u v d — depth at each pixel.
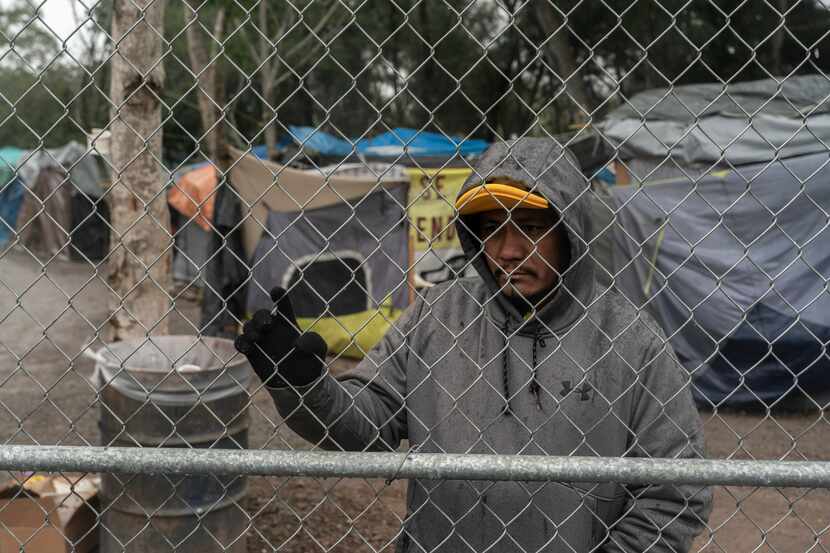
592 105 14.24
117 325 4.38
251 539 4.37
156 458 1.51
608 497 1.84
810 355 7.04
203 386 3.22
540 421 1.83
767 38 1.63
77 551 3.32
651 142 7.87
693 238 7.51
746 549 4.55
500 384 1.85
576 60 14.71
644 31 14.44
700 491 1.83
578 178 1.86
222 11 11.51
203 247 13.18
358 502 5.00
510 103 18.84
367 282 8.58
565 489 1.81
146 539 3.23
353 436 1.81
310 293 8.53
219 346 3.63
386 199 8.57
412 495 1.92
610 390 1.84
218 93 9.16
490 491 1.82
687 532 1.83
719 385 7.35
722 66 14.83
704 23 14.30
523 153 1.84
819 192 7.13
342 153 13.18
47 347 9.88
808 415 7.22
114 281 4.36
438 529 1.87
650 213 7.71
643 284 7.75
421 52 18.73
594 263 1.93
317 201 8.53
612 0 14.04
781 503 5.21
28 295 13.78
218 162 8.65
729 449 6.39
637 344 1.87
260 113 20.23
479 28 18.16
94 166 17.69
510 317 1.90
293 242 8.53
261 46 16.02
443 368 1.91
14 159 18.91
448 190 8.71
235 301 8.66
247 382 3.42
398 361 1.97
